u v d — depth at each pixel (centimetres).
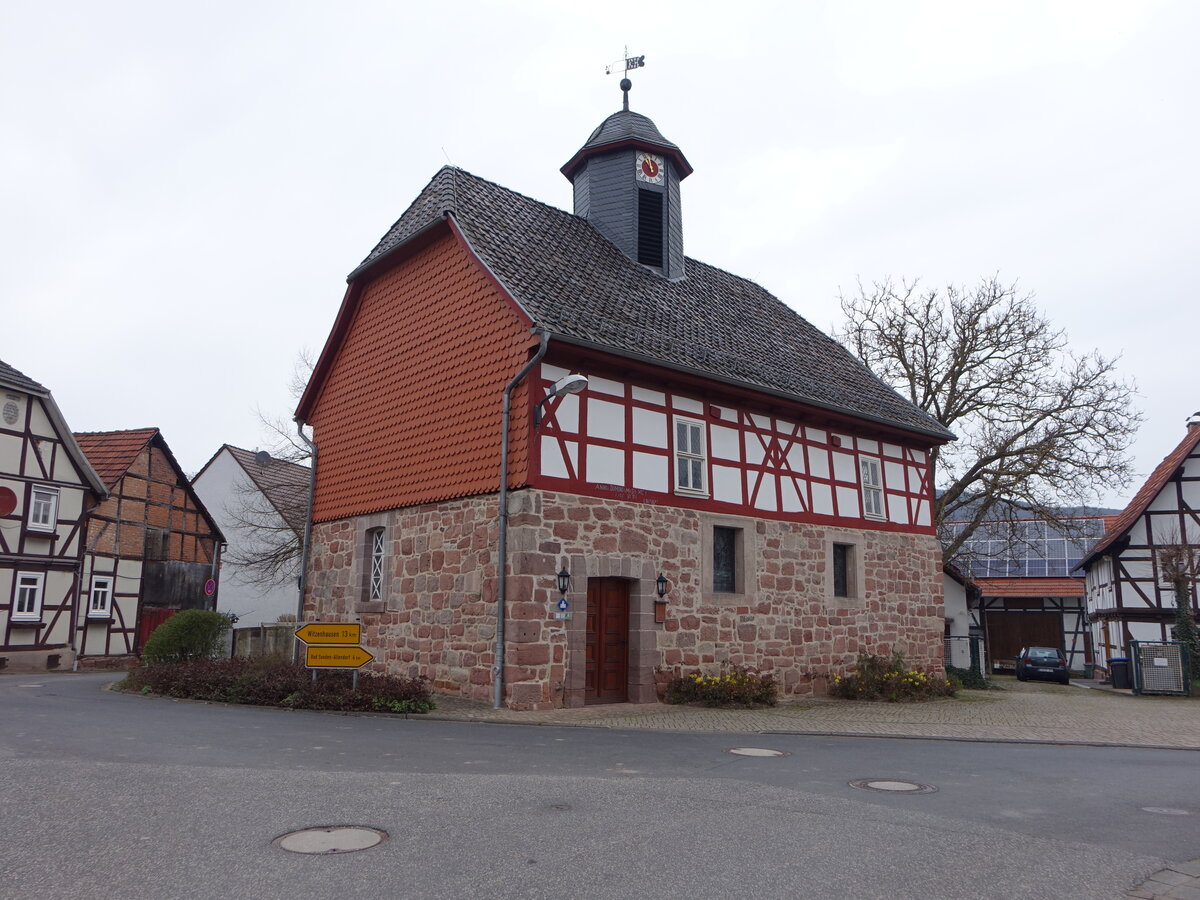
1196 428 2758
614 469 1366
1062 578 3781
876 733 1132
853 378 2045
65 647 2411
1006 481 2439
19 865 460
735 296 2100
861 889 466
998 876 498
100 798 598
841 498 1772
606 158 1927
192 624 1784
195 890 430
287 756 781
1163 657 2122
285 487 3234
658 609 1392
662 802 641
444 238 1532
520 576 1238
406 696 1188
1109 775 858
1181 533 2634
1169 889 488
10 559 2266
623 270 1756
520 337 1307
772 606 1580
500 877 460
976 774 834
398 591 1499
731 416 1572
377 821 558
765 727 1154
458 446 1408
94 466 2811
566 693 1263
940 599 1981
